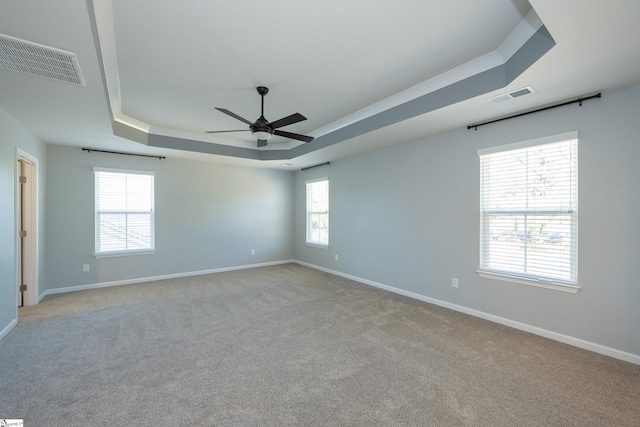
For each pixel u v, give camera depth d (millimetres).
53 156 4539
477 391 2094
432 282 4074
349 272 5547
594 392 2080
